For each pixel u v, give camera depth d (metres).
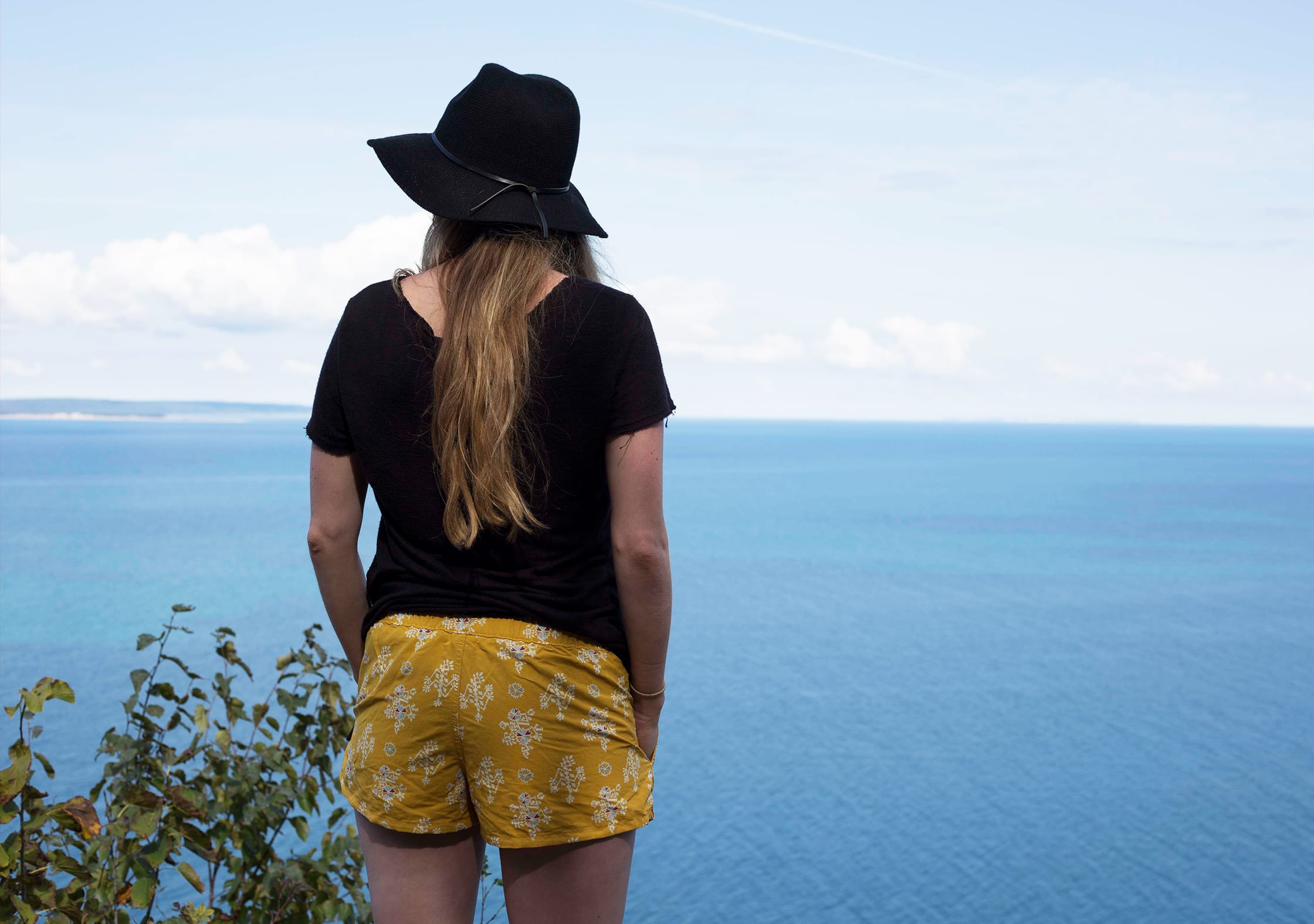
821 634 74.62
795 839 38.91
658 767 46.81
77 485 187.75
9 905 1.73
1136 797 44.19
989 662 67.31
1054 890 34.59
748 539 120.94
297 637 60.69
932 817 41.34
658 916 32.44
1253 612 84.19
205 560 95.75
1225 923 32.28
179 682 49.12
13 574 86.12
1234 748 51.16
